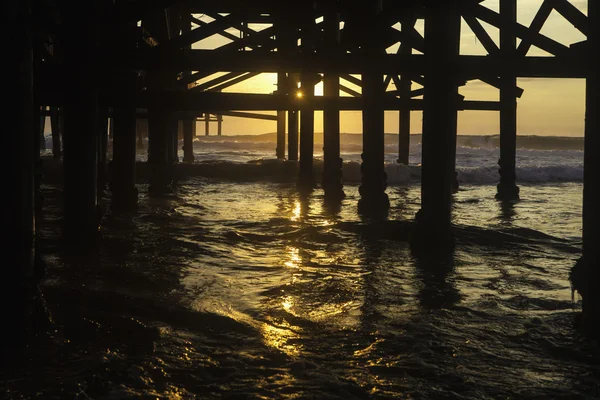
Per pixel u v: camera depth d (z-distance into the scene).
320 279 5.25
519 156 30.72
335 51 9.72
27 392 2.95
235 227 8.12
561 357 3.43
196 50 6.95
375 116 9.73
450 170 6.39
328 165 12.02
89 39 6.41
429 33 6.23
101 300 4.47
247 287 4.96
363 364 3.32
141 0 7.02
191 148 21.39
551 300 4.59
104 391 2.97
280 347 3.57
